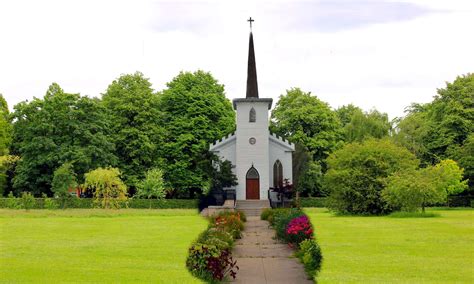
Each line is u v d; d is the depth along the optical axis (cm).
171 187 5925
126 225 3225
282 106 6725
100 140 5572
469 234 2523
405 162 4281
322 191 6331
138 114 5828
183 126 5928
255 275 1510
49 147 5406
